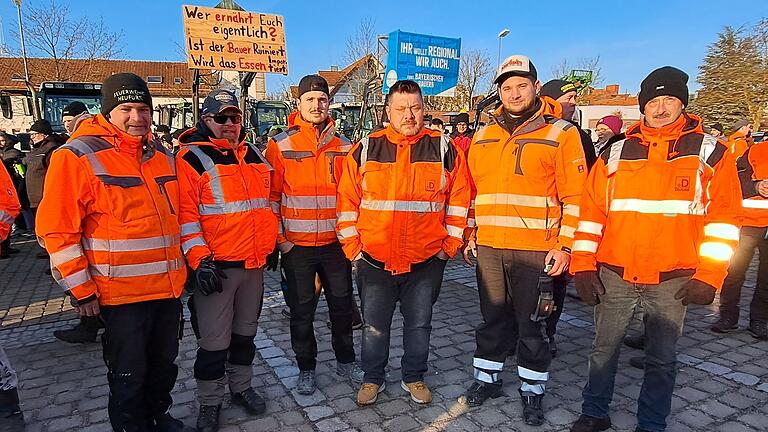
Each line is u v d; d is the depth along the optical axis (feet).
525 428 9.86
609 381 9.49
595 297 9.05
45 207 7.43
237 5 29.37
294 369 12.42
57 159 7.50
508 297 10.32
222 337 9.46
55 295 19.27
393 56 30.09
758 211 13.61
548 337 13.20
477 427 9.90
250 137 34.81
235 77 45.14
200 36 25.49
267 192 9.91
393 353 13.41
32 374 12.39
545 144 9.41
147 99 8.05
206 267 8.77
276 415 10.34
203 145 9.30
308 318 10.94
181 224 8.91
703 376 11.96
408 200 9.87
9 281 21.30
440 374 12.25
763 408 10.52
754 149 14.06
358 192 10.29
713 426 9.86
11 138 28.12
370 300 10.43
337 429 9.84
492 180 9.88
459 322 15.93
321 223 10.57
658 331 8.81
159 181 8.43
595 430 9.57
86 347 14.02
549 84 13.50
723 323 14.66
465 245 10.84
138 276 8.08
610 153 9.11
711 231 8.31
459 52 32.07
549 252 9.45
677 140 8.53
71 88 34.58
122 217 7.88
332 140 10.84
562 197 9.50
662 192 8.48
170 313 8.77
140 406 8.84
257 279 9.94
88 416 10.46
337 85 71.72
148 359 8.88
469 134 26.81
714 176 8.33
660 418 9.00
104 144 7.90
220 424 9.96
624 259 8.79
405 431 9.78
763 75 93.91
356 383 11.62
